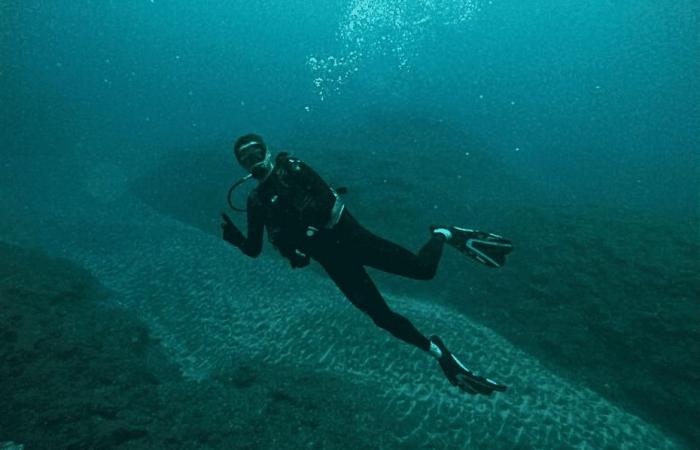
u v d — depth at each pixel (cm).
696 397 1002
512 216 1745
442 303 1492
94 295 1358
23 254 1361
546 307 1323
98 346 898
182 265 1686
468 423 907
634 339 1141
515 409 973
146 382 860
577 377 1139
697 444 952
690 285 1193
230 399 807
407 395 973
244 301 1431
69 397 664
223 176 2384
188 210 2295
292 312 1339
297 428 741
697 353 1045
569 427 941
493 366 1123
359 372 1054
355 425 791
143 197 2528
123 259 1762
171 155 2773
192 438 658
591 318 1240
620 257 1355
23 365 727
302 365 1091
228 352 1179
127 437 605
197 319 1345
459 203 1927
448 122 3127
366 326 1216
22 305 954
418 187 2003
